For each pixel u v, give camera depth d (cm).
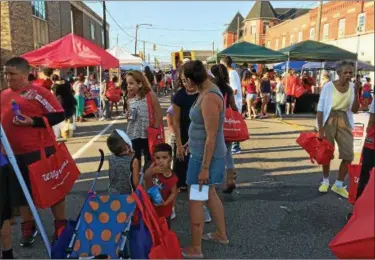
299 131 1147
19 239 396
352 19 2850
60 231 326
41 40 2486
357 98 519
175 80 487
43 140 355
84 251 302
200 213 356
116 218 313
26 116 338
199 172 346
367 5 2628
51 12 2708
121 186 364
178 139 448
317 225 436
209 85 343
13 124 342
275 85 1722
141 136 444
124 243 301
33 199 344
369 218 251
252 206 495
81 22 3766
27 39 1989
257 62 1794
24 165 345
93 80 2009
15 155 344
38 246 382
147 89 447
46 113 353
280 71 2758
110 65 1366
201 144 345
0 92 356
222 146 350
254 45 1555
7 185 332
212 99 331
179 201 510
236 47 1534
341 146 520
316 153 525
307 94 1725
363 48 2658
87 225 312
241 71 1566
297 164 724
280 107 1552
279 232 418
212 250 375
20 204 339
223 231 389
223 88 506
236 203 506
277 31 4969
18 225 431
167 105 2056
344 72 502
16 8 1848
